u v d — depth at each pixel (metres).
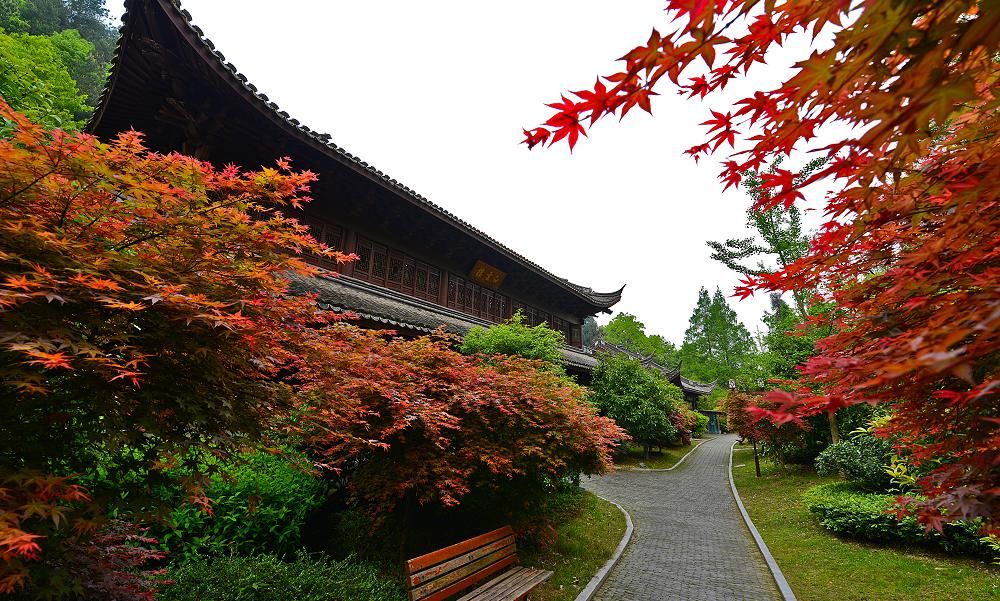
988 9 0.88
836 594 5.27
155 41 5.62
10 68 7.86
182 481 2.46
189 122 6.49
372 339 4.50
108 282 1.88
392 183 8.68
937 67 0.96
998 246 1.46
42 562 2.18
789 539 7.51
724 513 9.97
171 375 2.33
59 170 2.01
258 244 2.65
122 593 2.60
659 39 1.15
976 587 5.17
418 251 11.27
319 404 3.42
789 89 1.18
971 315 0.98
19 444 2.04
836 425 11.90
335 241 9.05
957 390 1.73
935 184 1.48
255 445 2.71
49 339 1.83
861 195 1.54
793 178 1.46
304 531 5.33
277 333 2.73
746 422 13.65
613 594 5.32
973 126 1.52
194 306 2.11
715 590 5.49
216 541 4.14
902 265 1.73
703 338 53.38
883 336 1.89
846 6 0.93
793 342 13.15
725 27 1.13
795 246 11.67
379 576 4.43
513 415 5.52
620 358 19.23
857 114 1.17
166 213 2.41
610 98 1.31
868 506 7.19
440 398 5.29
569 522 8.05
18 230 1.87
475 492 5.80
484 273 13.26
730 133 1.44
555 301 17.19
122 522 3.21
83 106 11.33
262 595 3.27
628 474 15.55
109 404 2.10
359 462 5.24
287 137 6.96
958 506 1.75
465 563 4.07
